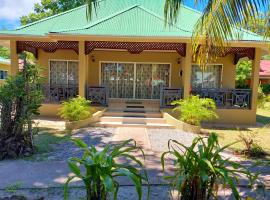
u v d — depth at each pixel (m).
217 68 13.60
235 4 4.90
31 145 6.32
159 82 13.90
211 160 3.07
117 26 11.67
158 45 11.35
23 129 6.20
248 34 11.45
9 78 6.25
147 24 11.98
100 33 10.62
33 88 6.34
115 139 8.06
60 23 13.70
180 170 3.15
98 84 13.86
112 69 13.90
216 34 5.53
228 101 11.88
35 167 5.36
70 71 13.82
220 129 10.26
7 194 4.08
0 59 25.23
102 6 15.45
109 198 3.65
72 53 13.70
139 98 13.99
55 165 5.51
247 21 5.15
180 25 12.21
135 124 10.08
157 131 9.40
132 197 4.03
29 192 4.17
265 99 20.55
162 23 12.06
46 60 13.73
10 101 6.00
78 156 6.18
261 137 8.90
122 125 9.99
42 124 10.29
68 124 9.45
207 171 2.97
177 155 3.10
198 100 9.84
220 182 3.50
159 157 6.26
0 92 5.98
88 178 2.78
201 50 6.77
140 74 13.91
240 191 4.39
